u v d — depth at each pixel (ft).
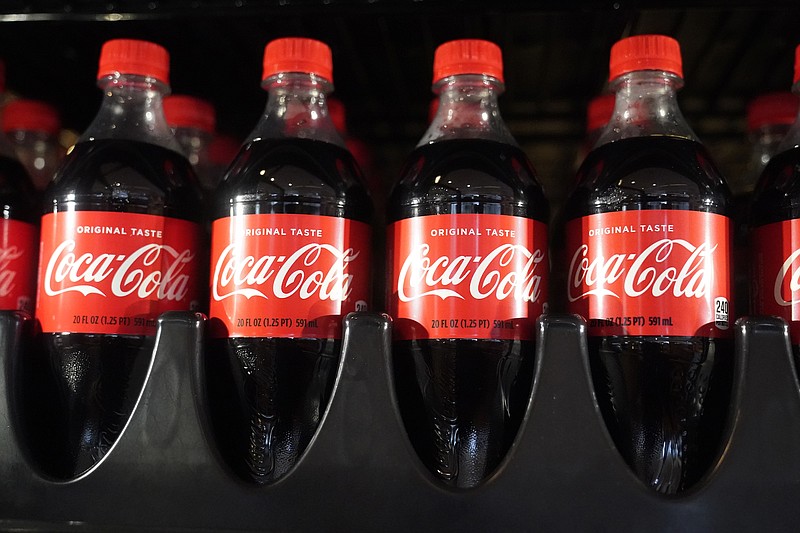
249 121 1.83
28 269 1.32
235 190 1.19
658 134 1.24
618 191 1.14
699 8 1.28
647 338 1.05
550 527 0.96
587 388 0.98
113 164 1.22
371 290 1.19
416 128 1.83
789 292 1.09
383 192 1.80
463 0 1.29
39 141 1.65
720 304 1.08
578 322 1.00
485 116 1.36
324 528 0.98
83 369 1.14
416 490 0.97
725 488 0.96
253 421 1.16
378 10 1.31
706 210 1.10
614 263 1.09
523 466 0.97
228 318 1.11
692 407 1.10
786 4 1.27
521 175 1.22
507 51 1.52
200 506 1.00
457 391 1.12
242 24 1.42
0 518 1.03
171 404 1.03
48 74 1.65
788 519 0.95
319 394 1.13
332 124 1.38
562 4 1.28
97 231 1.15
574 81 1.65
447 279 1.09
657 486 1.12
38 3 1.36
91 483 1.02
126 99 1.39
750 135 1.56
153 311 1.16
